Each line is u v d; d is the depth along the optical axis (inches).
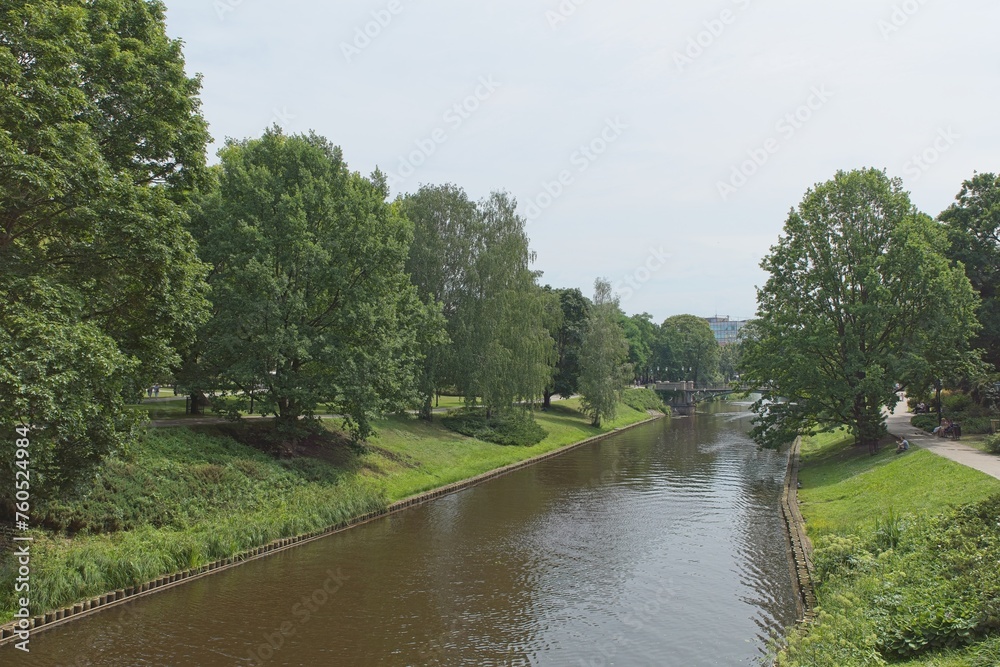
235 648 624.7
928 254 1531.7
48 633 634.8
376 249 1328.7
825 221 1658.5
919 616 474.6
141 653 604.7
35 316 578.6
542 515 1219.9
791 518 1109.1
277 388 1196.5
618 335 3038.9
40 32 621.6
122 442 700.7
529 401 2257.6
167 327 776.3
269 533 957.2
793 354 1601.9
